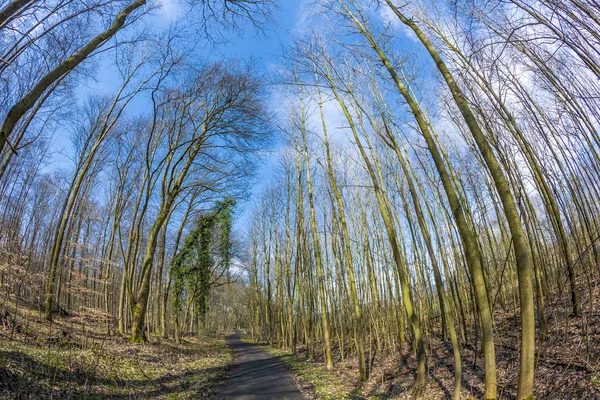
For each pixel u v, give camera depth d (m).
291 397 9.83
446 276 11.93
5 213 17.83
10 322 10.95
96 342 13.16
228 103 18.38
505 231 12.84
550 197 8.98
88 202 21.83
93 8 7.02
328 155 12.97
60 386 7.54
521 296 4.89
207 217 28.28
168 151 18.28
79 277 15.02
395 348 14.29
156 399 8.75
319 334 23.97
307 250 22.45
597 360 6.59
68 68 5.65
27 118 12.46
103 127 16.36
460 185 10.54
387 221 8.70
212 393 10.20
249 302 51.59
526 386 4.72
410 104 6.74
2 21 5.21
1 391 6.21
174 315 25.91
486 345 5.34
